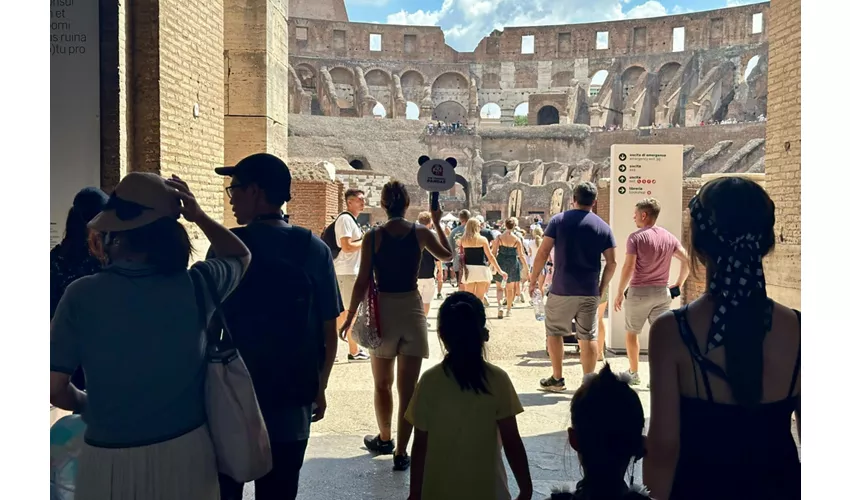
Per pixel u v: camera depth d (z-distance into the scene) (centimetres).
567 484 236
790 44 813
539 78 5875
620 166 855
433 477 310
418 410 315
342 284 780
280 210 331
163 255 244
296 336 307
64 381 238
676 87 5191
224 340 275
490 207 4066
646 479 211
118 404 235
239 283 295
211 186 796
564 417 571
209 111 786
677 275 845
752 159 3675
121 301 235
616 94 5609
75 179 591
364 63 5725
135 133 643
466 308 311
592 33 5734
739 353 196
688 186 1211
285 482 308
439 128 4844
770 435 197
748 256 203
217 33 810
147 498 237
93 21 591
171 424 242
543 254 629
